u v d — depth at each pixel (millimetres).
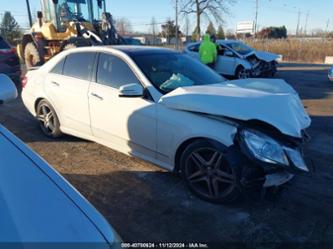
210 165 3219
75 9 11898
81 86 4402
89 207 1538
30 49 12062
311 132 5652
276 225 2947
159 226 2938
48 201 1473
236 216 3080
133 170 4055
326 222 2992
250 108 2988
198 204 3285
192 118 3262
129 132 3875
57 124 4945
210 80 4195
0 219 1302
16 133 5473
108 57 4184
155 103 3572
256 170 2959
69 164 4234
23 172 1623
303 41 26172
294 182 3619
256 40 29516
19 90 9766
